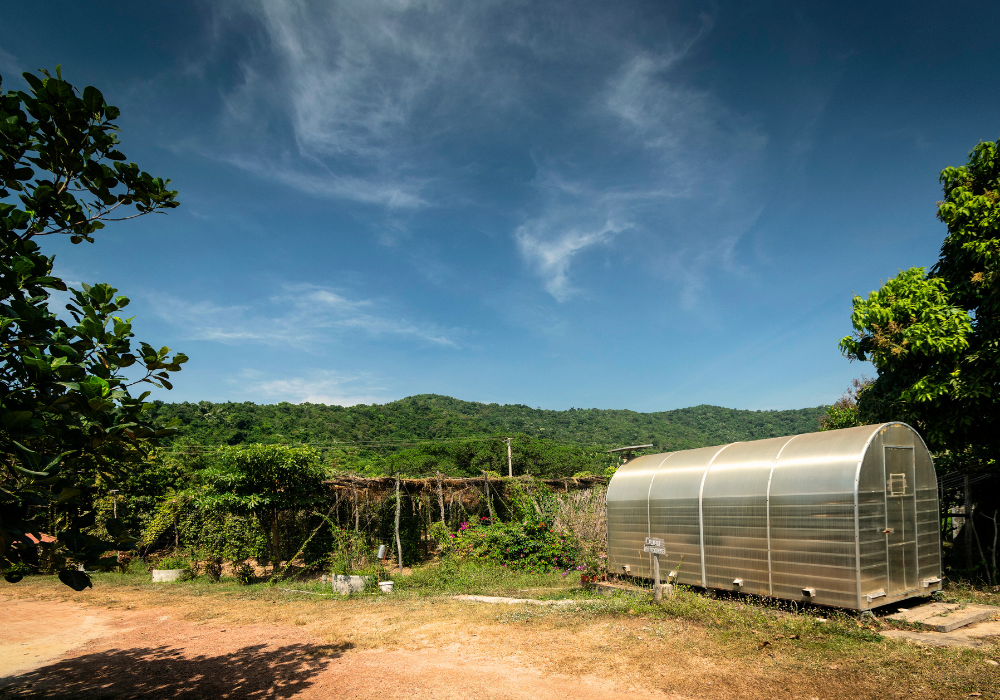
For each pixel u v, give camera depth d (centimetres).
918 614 749
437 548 2038
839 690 529
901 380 1070
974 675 543
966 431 1006
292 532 1770
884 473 791
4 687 670
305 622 955
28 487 342
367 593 1218
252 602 1176
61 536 360
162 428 434
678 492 1030
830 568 764
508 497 2034
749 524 885
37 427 346
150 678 688
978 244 947
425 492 2031
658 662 632
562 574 1330
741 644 668
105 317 443
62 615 1116
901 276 1077
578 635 761
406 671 659
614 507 1190
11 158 407
